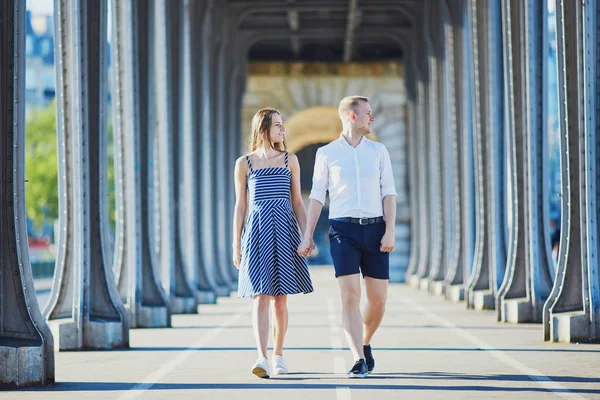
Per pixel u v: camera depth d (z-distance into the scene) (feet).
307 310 86.33
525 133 64.69
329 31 165.17
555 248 217.77
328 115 194.59
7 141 37.68
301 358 45.03
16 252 37.76
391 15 159.43
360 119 37.11
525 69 63.52
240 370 40.75
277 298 38.73
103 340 51.67
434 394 32.40
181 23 86.99
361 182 36.60
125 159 69.41
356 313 36.91
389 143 182.29
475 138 80.43
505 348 48.01
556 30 50.85
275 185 38.11
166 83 82.94
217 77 133.08
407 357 44.52
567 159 50.42
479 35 79.61
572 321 49.80
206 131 119.75
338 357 45.34
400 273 177.17
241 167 38.58
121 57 69.56
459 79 96.84
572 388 33.71
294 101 185.78
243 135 184.75
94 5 53.42
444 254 118.93
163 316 67.56
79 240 52.47
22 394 34.42
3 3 37.68
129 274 68.13
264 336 37.68
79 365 43.91
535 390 33.27
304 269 38.17
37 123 281.74
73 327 51.49
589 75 48.67
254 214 37.96
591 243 49.57
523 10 65.21
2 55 37.68
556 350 46.60
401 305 90.89
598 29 48.73
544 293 63.87
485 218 80.79
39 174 280.51
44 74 433.07
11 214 37.78
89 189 53.16
